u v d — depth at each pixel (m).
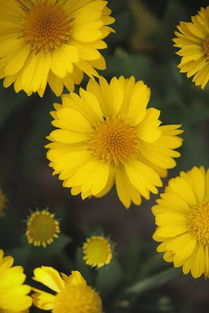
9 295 0.65
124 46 0.83
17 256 0.71
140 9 0.79
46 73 0.68
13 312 0.65
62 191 0.87
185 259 0.67
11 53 0.69
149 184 0.67
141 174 0.67
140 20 0.80
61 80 0.68
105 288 0.72
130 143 0.67
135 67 0.79
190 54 0.68
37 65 0.68
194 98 0.79
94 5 0.68
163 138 0.67
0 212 0.73
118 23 0.77
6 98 0.79
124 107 0.68
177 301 0.85
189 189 0.67
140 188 0.67
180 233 0.67
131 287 0.74
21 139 0.86
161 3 0.80
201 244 0.67
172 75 0.81
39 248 0.70
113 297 0.74
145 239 0.87
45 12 0.69
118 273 0.71
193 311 0.86
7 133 0.86
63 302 0.65
